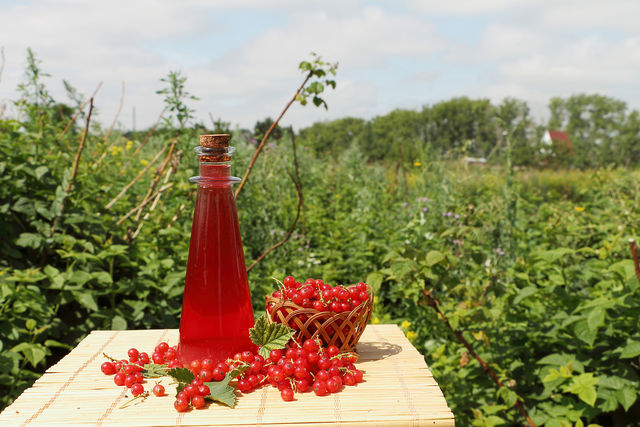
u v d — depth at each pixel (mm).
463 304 2377
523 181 9703
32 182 2682
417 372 1259
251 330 1189
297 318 1231
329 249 4285
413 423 998
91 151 4031
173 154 3258
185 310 1229
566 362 2229
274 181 5312
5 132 2883
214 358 1200
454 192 5324
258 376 1181
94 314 2396
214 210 1225
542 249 3648
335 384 1113
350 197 6477
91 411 1039
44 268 2486
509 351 2383
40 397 1114
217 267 1210
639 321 2232
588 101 51812
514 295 2570
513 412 2291
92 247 2477
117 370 1262
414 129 53094
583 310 2230
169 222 3178
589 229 4191
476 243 3658
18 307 2123
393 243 3787
